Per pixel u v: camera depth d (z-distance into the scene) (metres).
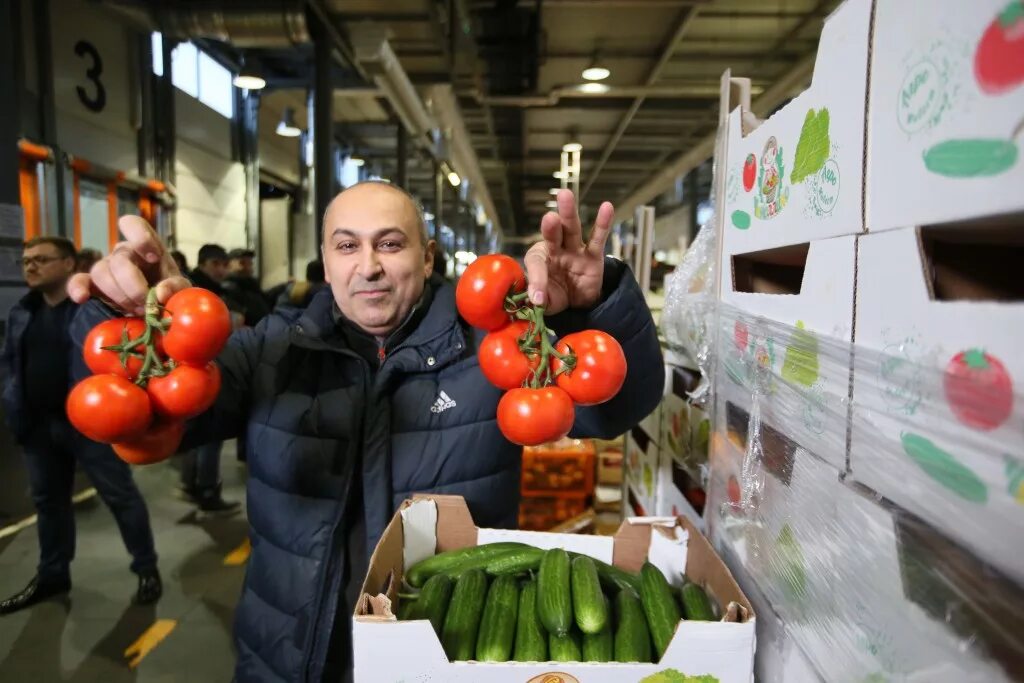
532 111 10.95
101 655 2.75
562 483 2.81
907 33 0.55
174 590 3.29
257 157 10.07
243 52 8.77
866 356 0.62
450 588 1.05
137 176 6.79
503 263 0.88
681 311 1.48
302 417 1.34
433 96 8.24
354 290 1.30
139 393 0.83
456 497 1.21
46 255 2.85
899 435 0.57
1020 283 0.60
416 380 1.36
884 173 0.59
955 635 0.51
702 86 9.10
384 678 0.80
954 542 0.51
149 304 0.85
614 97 10.21
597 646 0.90
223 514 4.33
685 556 1.13
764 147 0.91
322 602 1.26
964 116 0.48
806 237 0.76
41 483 3.09
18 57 5.06
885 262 0.59
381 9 6.24
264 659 1.30
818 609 0.73
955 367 0.50
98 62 6.19
